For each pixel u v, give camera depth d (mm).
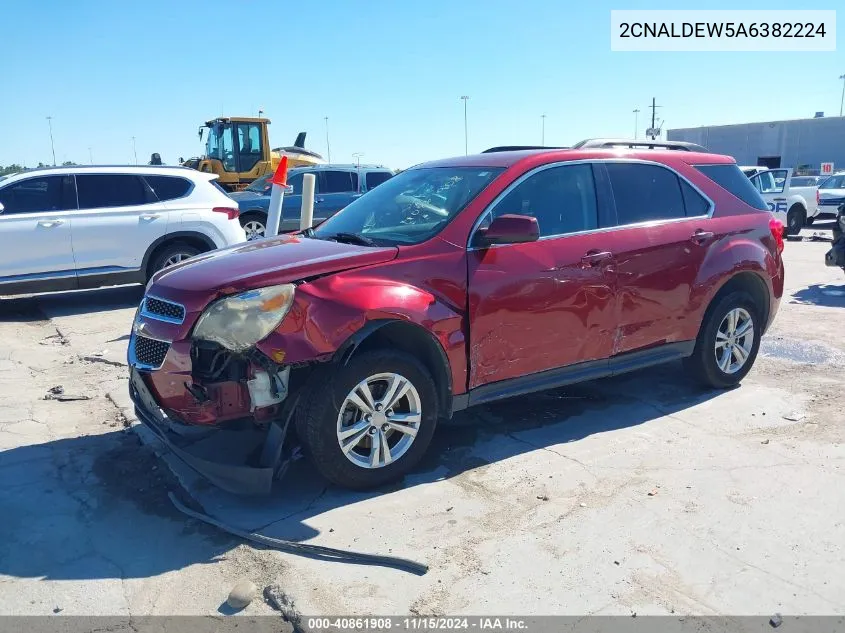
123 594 3023
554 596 2992
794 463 4207
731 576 3125
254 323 3496
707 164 5449
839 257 9836
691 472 4102
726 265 5215
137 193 9336
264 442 3727
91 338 7566
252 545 3383
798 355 6539
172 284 3803
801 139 45969
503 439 4602
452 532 3482
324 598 2977
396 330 3938
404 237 4227
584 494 3852
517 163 4516
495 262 4180
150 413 3910
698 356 5328
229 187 18422
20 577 3139
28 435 4750
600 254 4574
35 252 8633
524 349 4340
